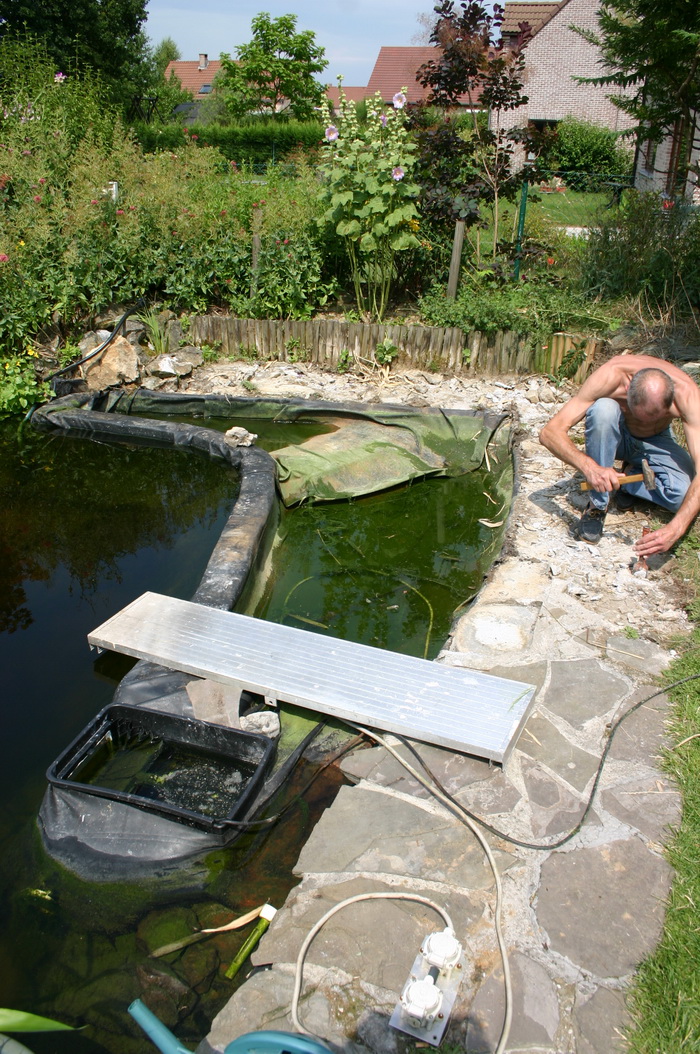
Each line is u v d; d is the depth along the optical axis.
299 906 2.13
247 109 26.50
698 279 6.37
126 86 23.34
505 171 7.44
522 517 4.28
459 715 2.77
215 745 2.84
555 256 7.53
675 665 3.03
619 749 2.63
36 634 3.78
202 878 2.39
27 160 7.88
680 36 5.78
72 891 2.36
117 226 7.37
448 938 1.86
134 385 6.77
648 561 3.75
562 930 2.01
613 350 6.13
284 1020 1.82
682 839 2.27
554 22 19.97
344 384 6.59
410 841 2.32
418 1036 1.76
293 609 4.01
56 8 21.22
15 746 3.01
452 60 7.29
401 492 5.31
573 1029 1.78
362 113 9.32
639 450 3.93
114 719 2.94
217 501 5.26
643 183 12.03
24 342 6.83
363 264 7.53
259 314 7.44
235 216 7.70
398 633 3.78
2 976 2.13
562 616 3.37
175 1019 1.99
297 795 2.65
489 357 6.54
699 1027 1.76
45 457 5.96
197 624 3.46
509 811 2.41
